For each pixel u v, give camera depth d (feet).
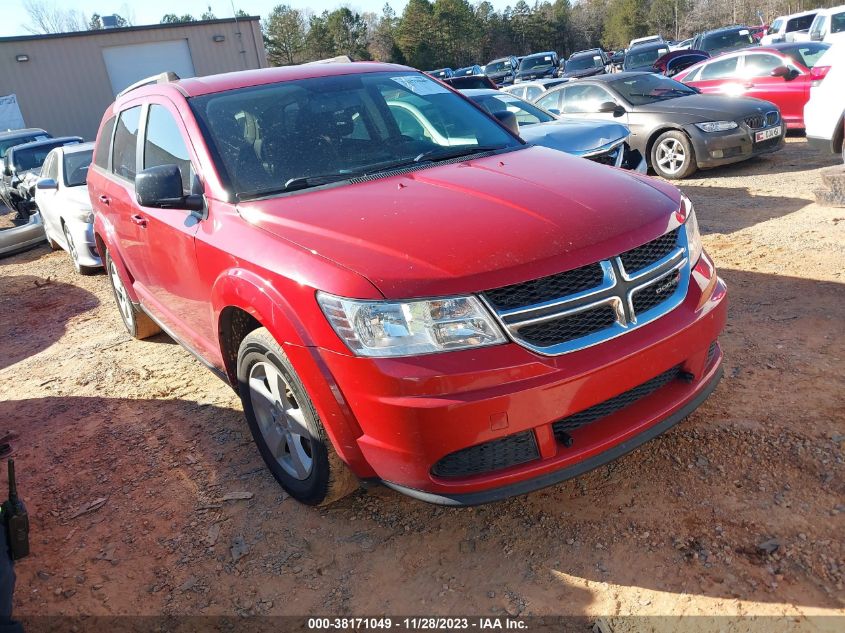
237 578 9.12
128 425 13.78
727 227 21.54
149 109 13.71
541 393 7.78
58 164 30.55
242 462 11.85
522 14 294.87
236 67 88.84
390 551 9.25
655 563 8.39
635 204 9.14
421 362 7.68
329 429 8.57
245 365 10.36
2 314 24.35
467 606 8.18
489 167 10.78
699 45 69.05
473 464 8.04
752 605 7.63
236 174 10.84
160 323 14.82
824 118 26.58
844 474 9.39
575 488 9.93
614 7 263.90
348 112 12.20
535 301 7.90
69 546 10.21
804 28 71.67
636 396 8.90
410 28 263.90
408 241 8.32
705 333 9.11
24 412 15.16
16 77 77.15
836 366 12.06
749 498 9.22
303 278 8.41
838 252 17.69
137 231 13.93
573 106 34.60
